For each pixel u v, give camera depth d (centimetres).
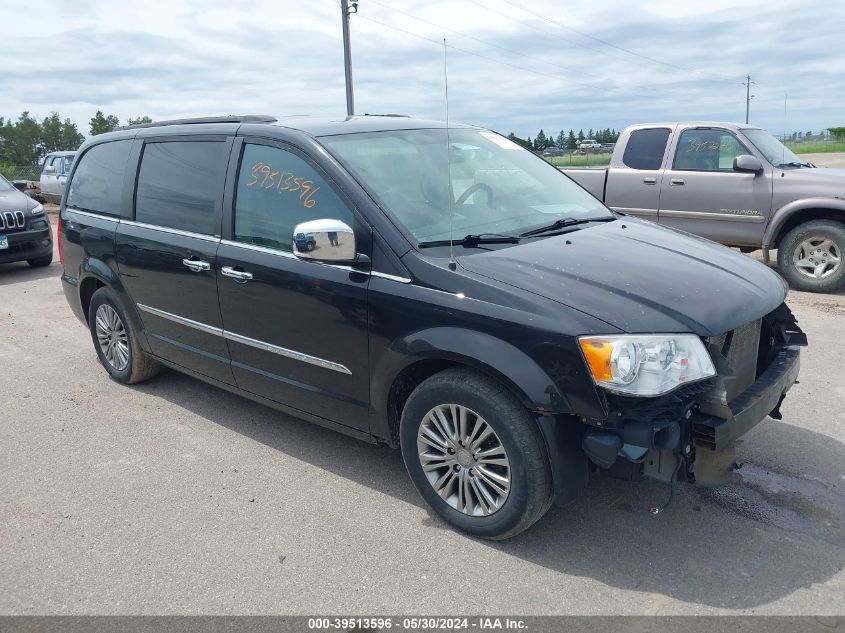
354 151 373
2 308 821
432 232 340
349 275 341
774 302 326
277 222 379
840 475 370
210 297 418
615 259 329
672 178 859
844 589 281
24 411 498
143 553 323
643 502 350
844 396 468
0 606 289
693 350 279
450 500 331
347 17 2600
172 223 448
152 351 495
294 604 285
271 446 431
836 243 753
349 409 360
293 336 373
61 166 1933
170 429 460
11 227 1015
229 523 346
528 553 312
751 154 809
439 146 411
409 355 318
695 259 345
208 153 429
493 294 297
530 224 378
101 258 510
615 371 269
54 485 389
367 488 377
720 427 278
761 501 347
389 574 302
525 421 291
